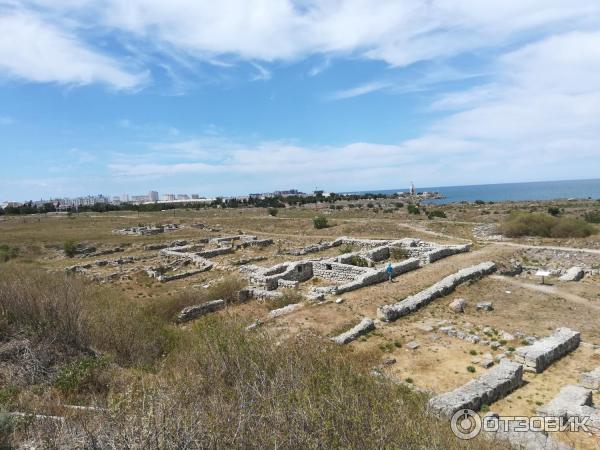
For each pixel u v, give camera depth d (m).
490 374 11.77
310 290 23.14
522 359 12.99
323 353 9.76
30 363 9.85
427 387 11.80
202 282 28.91
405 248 32.50
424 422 6.71
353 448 5.54
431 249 31.41
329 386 7.14
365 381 8.04
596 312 18.14
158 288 27.61
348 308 19.25
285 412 6.11
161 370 9.72
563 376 12.46
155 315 17.58
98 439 5.66
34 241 51.94
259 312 21.02
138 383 8.58
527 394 11.41
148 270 32.16
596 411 9.84
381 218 64.62
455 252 30.67
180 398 6.73
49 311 11.62
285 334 15.74
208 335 10.50
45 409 7.41
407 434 5.96
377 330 16.47
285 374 7.78
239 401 6.67
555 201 103.62
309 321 17.55
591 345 14.57
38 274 16.27
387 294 21.22
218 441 5.49
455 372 12.77
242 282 25.73
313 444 5.46
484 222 51.03
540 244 33.72
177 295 23.23
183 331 15.07
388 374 11.98
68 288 13.21
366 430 5.85
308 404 6.35
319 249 38.47
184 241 49.38
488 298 20.34
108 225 72.94
